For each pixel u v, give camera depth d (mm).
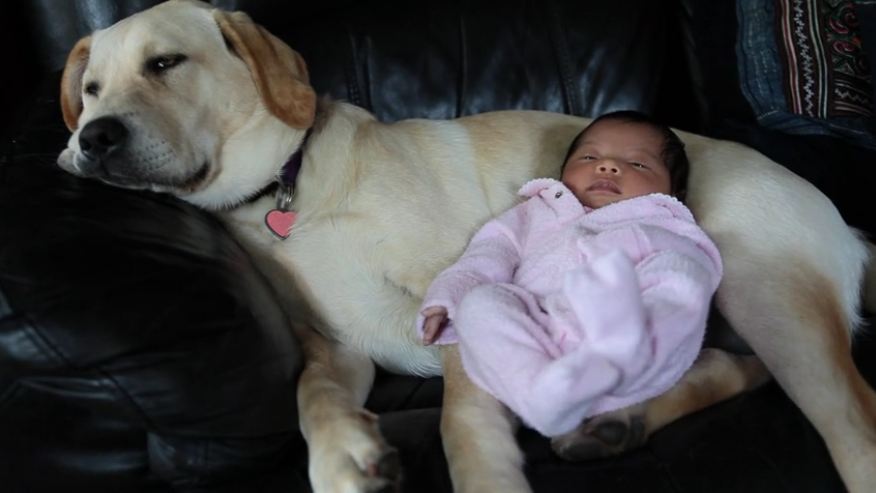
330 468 1084
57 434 1178
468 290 1313
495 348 1173
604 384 1062
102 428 1178
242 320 1136
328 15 2000
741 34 2025
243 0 1965
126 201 1271
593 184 1442
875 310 1566
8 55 1946
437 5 1999
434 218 1504
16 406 1144
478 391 1236
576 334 1159
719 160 1556
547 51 1983
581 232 1355
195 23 1431
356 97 1960
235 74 1438
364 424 1146
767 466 1117
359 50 1969
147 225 1206
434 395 1443
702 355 1355
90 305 1043
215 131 1418
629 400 1181
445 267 1488
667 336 1157
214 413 1107
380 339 1485
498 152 1657
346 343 1499
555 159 1671
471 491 1107
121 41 1392
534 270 1365
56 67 2027
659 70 2023
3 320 1035
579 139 1548
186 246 1198
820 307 1342
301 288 1479
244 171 1450
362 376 1459
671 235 1303
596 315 1051
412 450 1203
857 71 1923
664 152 1475
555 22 1988
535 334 1178
